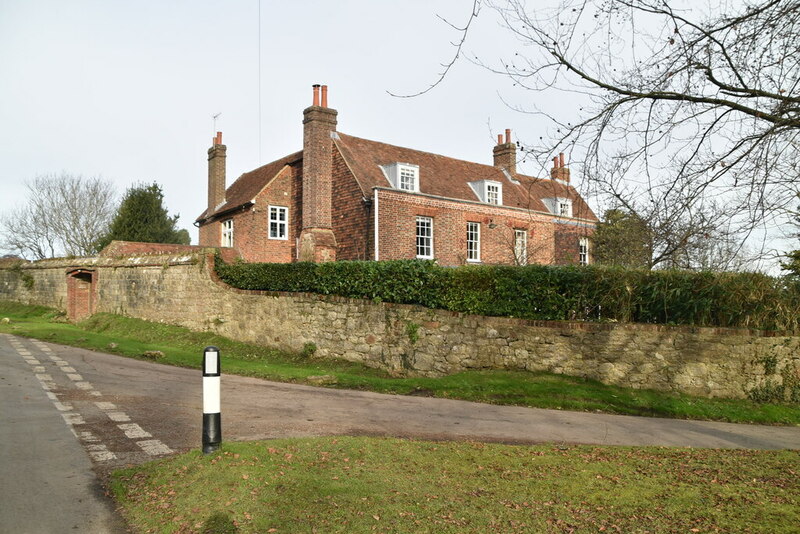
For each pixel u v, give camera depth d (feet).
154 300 67.67
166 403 28.89
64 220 149.48
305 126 74.69
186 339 58.34
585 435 24.27
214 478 15.94
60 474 17.63
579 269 37.78
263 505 14.20
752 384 33.24
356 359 46.26
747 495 15.35
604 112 19.89
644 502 14.76
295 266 52.39
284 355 50.83
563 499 14.96
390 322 44.04
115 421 24.68
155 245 84.38
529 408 30.66
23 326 68.44
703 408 31.30
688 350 34.09
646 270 35.81
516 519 13.55
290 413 26.94
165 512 14.26
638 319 36.27
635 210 21.07
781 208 18.51
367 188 75.15
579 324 36.65
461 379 36.60
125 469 17.80
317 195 72.90
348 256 76.33
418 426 24.88
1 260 103.86
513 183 100.17
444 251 79.87
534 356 38.04
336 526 13.03
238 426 23.80
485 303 40.16
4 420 24.41
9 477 17.35
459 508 14.16
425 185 81.61
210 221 100.83
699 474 17.47
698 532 12.85
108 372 38.52
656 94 19.65
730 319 34.32
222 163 100.32
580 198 21.47
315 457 18.21
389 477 16.49
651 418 29.40
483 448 20.35
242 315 57.21
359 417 26.45
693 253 21.67
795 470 18.07
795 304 34.14
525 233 91.09
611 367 35.55
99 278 77.56
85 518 14.35
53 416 25.36
